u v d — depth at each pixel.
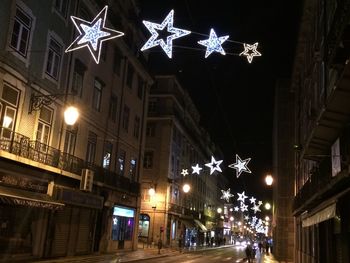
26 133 20.53
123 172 35.31
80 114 26.72
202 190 76.88
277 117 43.38
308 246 24.64
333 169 15.22
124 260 26.91
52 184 22.19
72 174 23.67
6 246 19.34
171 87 53.09
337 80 11.45
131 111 37.25
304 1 22.39
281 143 42.72
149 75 41.25
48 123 22.83
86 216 27.53
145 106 40.88
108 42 31.55
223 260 36.22
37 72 21.42
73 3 25.20
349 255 13.98
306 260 25.53
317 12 20.45
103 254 28.83
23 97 20.30
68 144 25.47
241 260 37.94
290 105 43.16
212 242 78.00
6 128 19.02
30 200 18.94
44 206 19.97
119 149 34.06
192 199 67.44
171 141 52.50
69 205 24.53
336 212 12.50
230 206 110.31
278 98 43.50
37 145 21.06
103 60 30.72
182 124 57.62
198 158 73.62
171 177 52.91
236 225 125.31
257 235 130.12
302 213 26.64
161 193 50.41
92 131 28.86
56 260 21.62
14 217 19.98
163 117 52.12
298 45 27.30
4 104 19.05
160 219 49.69
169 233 51.22
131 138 37.06
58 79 23.62
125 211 34.75
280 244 40.75
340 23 10.70
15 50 19.56
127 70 36.06
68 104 24.80
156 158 51.56
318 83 19.56
